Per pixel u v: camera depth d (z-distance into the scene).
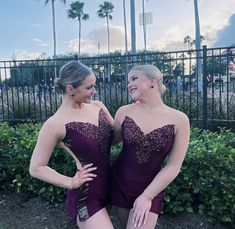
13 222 3.66
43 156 2.19
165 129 2.17
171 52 6.96
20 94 8.33
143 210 2.12
